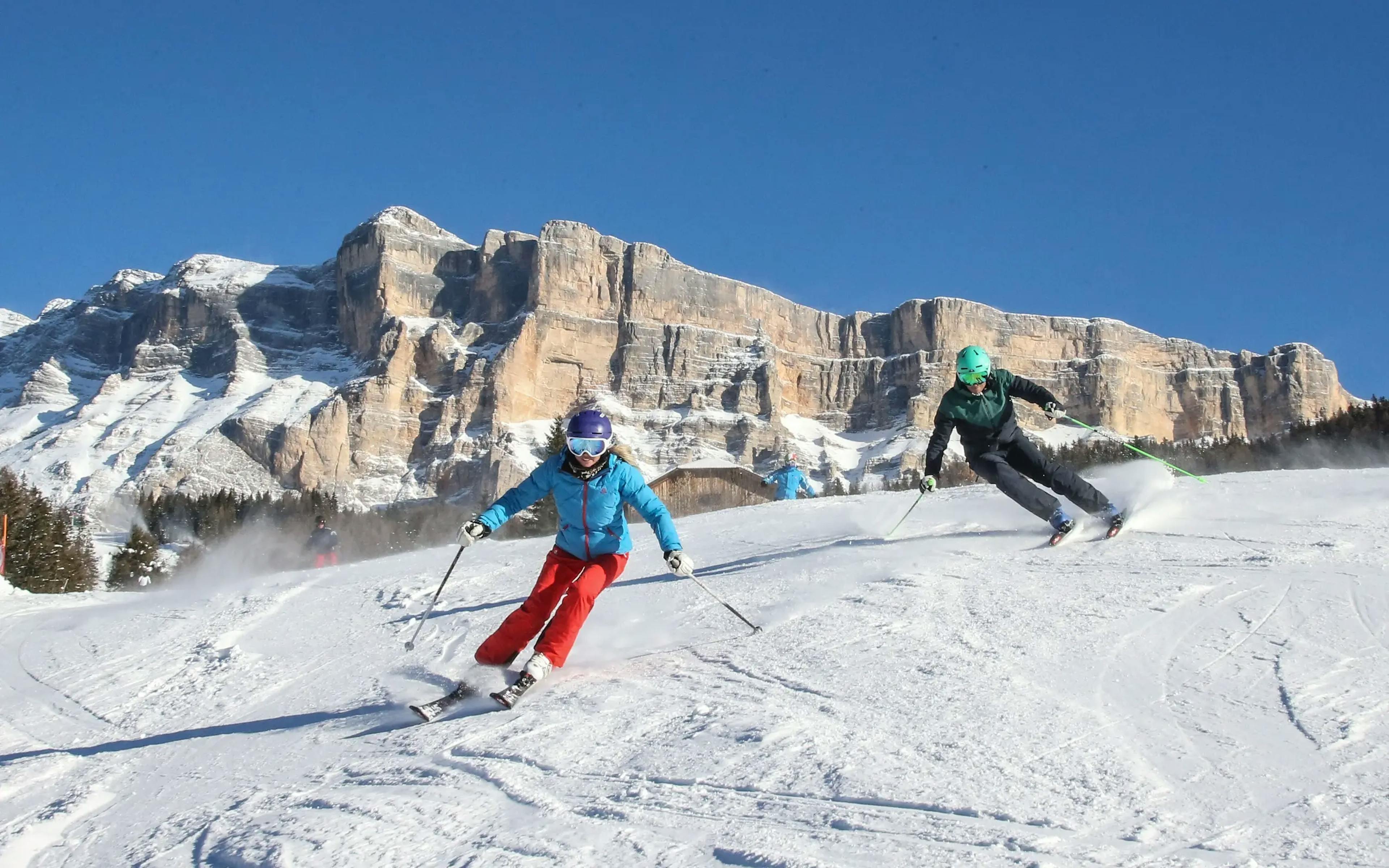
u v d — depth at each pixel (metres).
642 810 3.47
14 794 5.11
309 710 6.14
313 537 26.69
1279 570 6.22
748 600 7.11
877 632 5.62
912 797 3.30
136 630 10.70
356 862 3.29
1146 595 5.88
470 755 4.33
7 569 34.38
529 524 39.31
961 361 8.36
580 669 5.77
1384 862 2.69
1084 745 3.68
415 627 8.57
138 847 3.96
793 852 2.99
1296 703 3.98
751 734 4.07
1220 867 2.71
